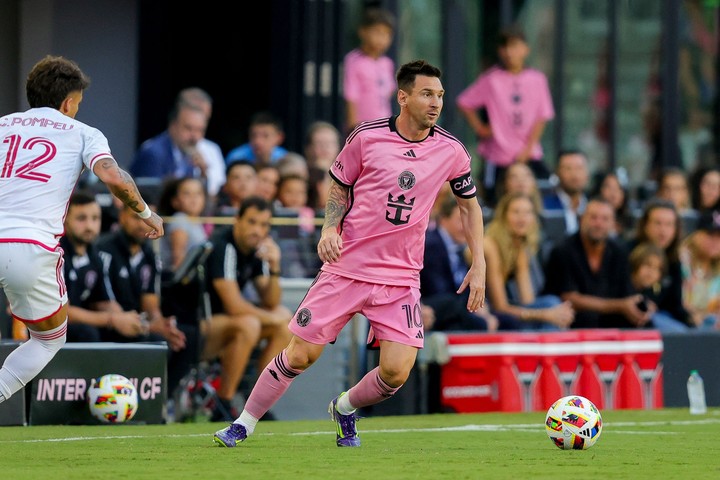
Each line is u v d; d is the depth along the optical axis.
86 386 32.69
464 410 39.25
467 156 24.77
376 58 52.66
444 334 38.91
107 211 42.00
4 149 24.23
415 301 24.45
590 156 64.00
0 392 24.83
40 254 23.88
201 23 57.84
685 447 26.98
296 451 24.97
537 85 55.59
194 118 45.97
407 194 24.12
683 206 51.78
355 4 57.12
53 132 24.36
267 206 38.56
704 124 66.81
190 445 26.16
